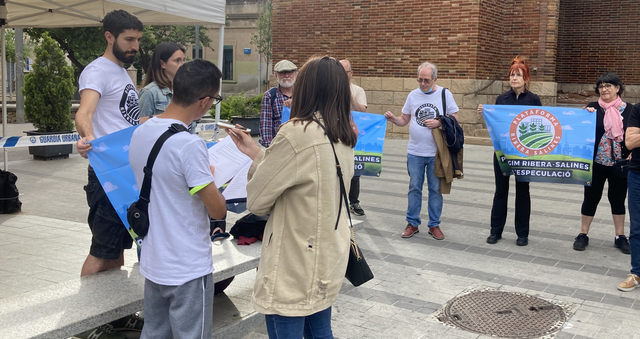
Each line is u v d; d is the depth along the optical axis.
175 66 3.90
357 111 6.91
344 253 2.56
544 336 3.99
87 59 25.81
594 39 19.36
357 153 6.74
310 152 2.42
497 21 16.19
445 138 6.28
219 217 2.62
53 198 8.20
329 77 2.50
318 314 2.69
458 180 10.12
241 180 3.42
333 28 17.52
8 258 5.37
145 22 8.06
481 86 15.75
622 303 4.61
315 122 2.47
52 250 5.67
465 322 4.21
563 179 6.00
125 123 3.60
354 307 4.48
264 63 35.81
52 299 3.15
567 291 4.88
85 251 5.67
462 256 5.84
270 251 2.51
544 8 16.06
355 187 7.53
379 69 16.89
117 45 3.47
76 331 2.88
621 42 18.98
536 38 16.27
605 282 5.11
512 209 8.08
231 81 36.53
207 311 2.65
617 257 5.85
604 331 4.08
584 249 6.10
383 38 16.70
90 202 3.52
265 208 2.50
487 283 5.05
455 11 15.52
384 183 9.86
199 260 2.58
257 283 2.55
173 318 2.56
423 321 4.23
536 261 5.70
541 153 6.02
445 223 7.20
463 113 15.68
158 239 2.54
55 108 11.70
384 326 4.14
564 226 7.10
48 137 5.97
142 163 2.55
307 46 18.05
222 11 7.23
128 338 3.52
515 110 6.07
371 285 4.97
